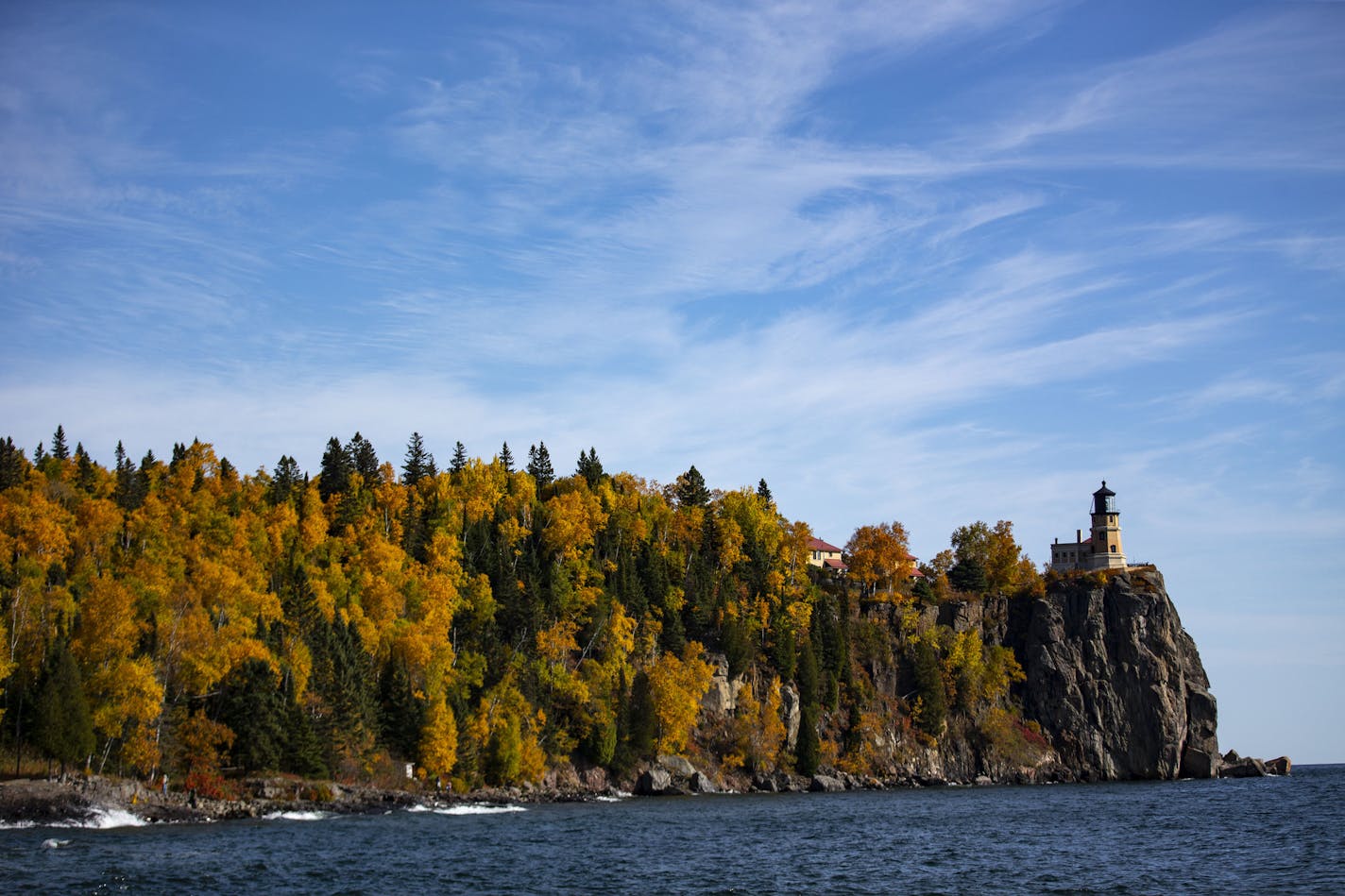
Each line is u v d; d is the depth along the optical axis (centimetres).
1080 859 9531
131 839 9606
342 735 14062
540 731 17212
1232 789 19712
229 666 13000
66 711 11288
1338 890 7888
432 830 11031
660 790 17925
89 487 19400
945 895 7781
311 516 18025
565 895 7625
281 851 9175
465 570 18912
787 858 9462
